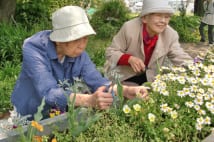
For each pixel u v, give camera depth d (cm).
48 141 153
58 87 171
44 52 176
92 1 1041
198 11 1214
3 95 403
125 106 165
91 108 162
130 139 151
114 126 158
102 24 905
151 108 171
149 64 244
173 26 947
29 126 141
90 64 196
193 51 782
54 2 952
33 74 169
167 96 181
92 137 153
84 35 168
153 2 223
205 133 167
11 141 145
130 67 245
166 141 158
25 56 172
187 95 179
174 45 245
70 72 190
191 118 171
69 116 150
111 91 177
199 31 920
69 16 169
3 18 717
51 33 178
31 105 190
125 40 245
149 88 190
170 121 163
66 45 173
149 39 240
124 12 1002
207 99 174
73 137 150
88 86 193
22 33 601
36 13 818
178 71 209
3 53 526
